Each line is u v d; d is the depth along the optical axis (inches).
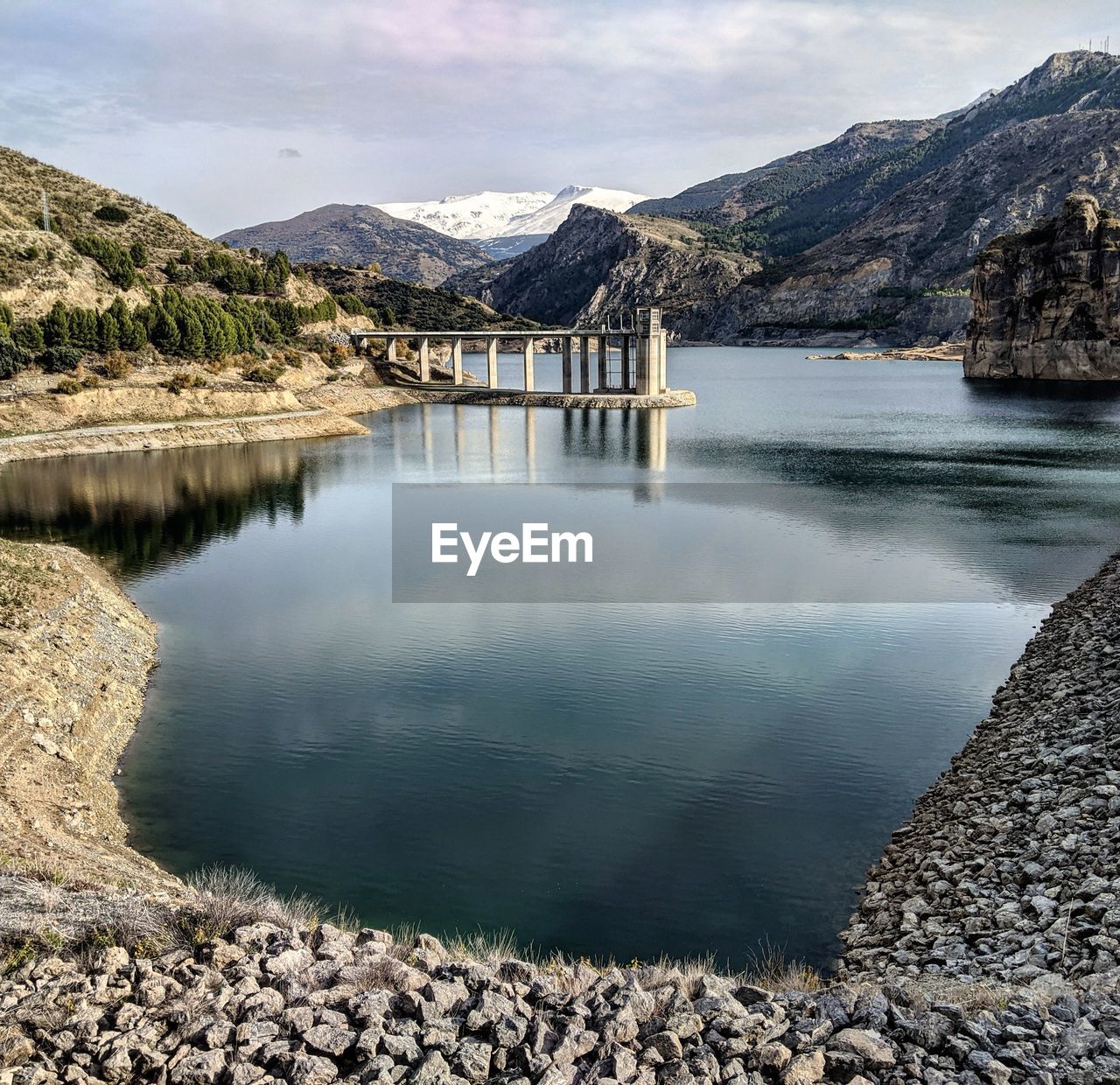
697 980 627.8
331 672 1692.9
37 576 1802.4
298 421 5260.8
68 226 7130.9
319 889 1018.1
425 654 1786.4
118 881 870.4
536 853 1088.8
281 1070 499.2
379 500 3403.1
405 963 631.8
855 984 699.4
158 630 1920.5
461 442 5054.1
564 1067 512.7
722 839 1109.1
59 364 4859.7
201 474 3951.8
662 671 1680.6
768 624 1930.4
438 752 1365.7
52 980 567.5
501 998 566.3
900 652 1740.9
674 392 7121.1
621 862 1065.5
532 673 1684.3
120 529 2898.6
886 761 1301.7
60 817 1080.8
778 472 3816.4
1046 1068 514.6
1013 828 956.0
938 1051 538.3
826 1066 523.2
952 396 7317.9
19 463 4165.8
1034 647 1652.3
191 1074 490.6
